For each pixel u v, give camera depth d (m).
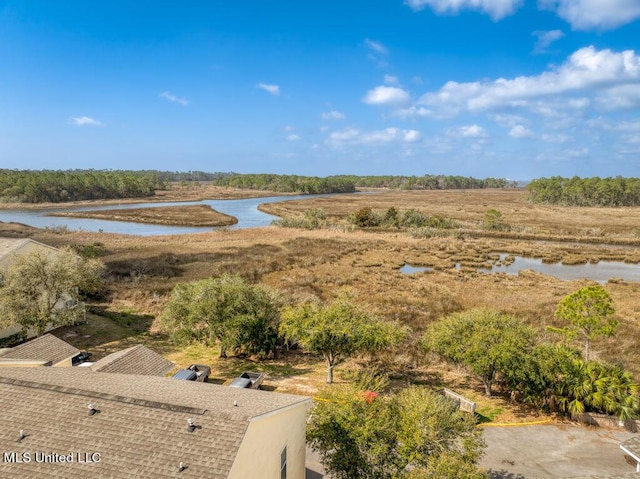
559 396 21.58
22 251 30.20
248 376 23.67
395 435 14.27
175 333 26.52
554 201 178.75
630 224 109.62
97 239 76.69
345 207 150.88
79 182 178.00
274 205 158.12
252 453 11.03
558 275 59.00
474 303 42.00
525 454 18.02
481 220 115.12
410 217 105.00
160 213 127.25
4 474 9.69
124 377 16.22
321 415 15.01
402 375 26.00
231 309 26.42
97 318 34.53
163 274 50.88
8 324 26.20
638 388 21.88
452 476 12.67
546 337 29.88
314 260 61.47
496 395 23.45
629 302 43.72
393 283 50.44
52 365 20.17
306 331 23.64
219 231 89.94
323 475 16.22
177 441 10.41
